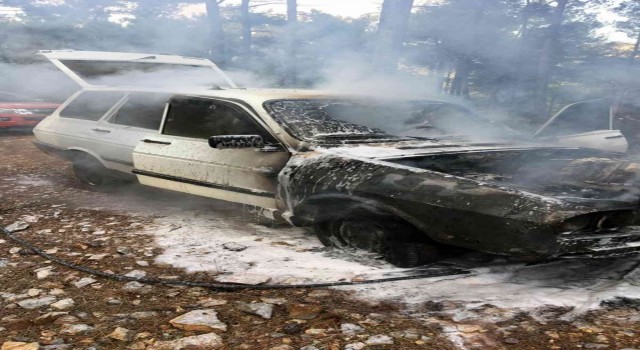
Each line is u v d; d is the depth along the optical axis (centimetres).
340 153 395
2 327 285
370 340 268
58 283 345
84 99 625
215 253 402
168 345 266
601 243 315
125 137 555
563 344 263
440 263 372
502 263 370
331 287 335
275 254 398
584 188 380
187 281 346
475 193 323
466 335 273
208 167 452
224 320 293
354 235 392
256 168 420
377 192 350
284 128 435
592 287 329
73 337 274
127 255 399
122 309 308
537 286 333
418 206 335
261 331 281
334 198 372
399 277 347
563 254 306
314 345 265
